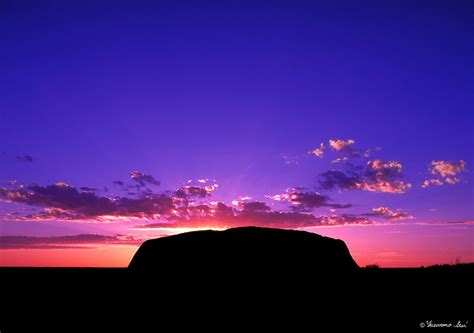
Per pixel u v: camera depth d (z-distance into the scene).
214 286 24.28
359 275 26.55
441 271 38.19
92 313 26.06
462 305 26.06
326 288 24.77
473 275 35.28
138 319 23.77
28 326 24.02
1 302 32.00
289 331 22.00
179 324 23.03
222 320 22.98
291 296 24.05
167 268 25.38
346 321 23.06
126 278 26.08
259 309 23.39
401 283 32.03
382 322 22.86
